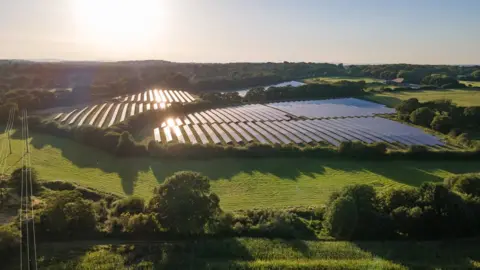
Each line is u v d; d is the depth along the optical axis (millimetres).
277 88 182750
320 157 83125
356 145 82938
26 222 46000
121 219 48375
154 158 81312
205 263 41594
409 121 123688
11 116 113750
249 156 82438
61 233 45969
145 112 120438
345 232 47781
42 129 104125
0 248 40719
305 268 40844
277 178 71688
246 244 45750
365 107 156125
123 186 66750
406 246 45500
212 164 78562
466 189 55969
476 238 47844
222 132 104938
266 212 53750
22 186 58344
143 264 41219
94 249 43906
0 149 88125
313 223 51719
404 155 81875
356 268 40812
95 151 86750
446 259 43000
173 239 46625
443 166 78375
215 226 48562
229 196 63125
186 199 46688
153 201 50375
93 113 129250
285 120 127000
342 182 69812
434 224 47156
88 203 50344
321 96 185875
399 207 48656
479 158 81812
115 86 178375
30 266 39750
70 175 71500
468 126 113812
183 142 88875
